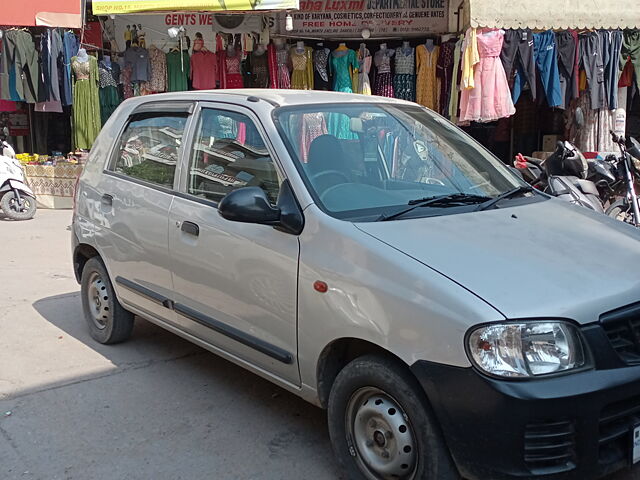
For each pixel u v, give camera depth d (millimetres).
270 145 3652
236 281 3678
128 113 4988
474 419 2621
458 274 2830
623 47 9992
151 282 4445
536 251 3082
